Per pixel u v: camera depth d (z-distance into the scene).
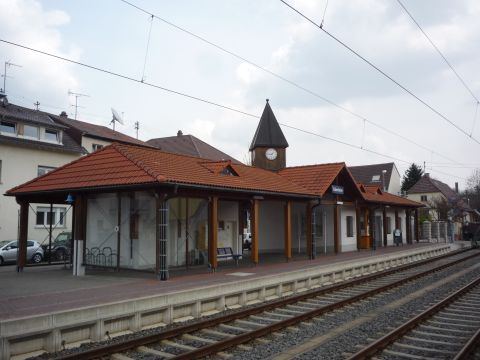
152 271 15.64
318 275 16.22
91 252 17.81
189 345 8.47
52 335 8.14
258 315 10.88
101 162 17.11
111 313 9.18
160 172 14.80
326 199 23.69
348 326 9.74
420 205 37.62
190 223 18.67
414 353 7.76
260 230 26.64
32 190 16.91
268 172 24.02
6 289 12.30
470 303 12.19
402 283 16.30
